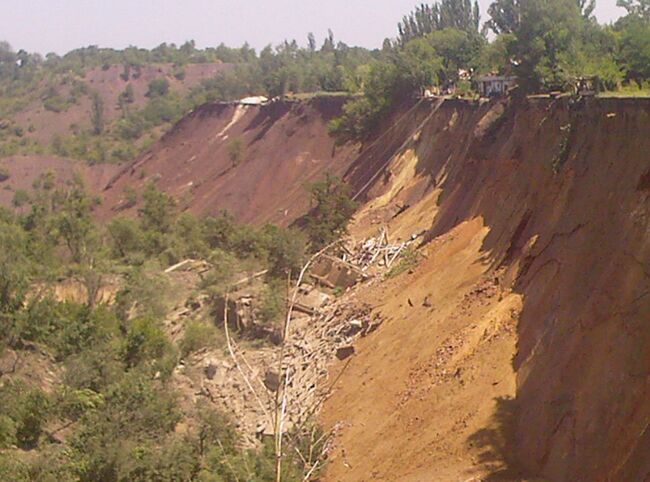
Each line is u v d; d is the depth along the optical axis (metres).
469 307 29.31
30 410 32.19
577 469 17.70
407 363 28.86
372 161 68.81
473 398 23.16
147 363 38.94
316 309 41.91
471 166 43.91
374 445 24.61
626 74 34.59
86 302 50.59
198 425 30.02
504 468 19.64
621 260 19.97
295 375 34.22
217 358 39.62
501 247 31.31
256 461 24.39
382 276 42.72
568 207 26.44
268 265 48.94
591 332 19.78
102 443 27.89
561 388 19.73
